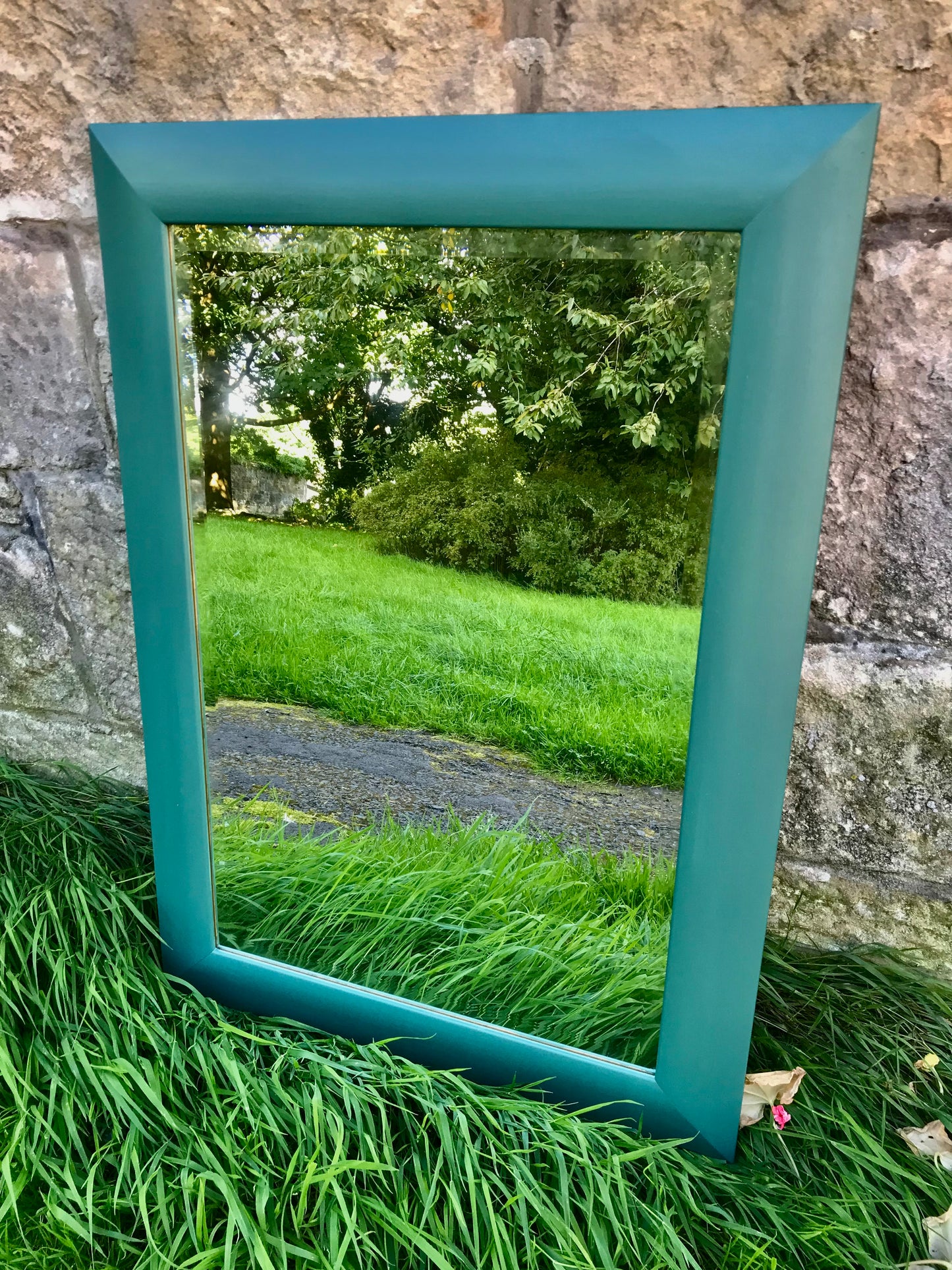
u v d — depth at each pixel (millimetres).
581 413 1409
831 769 1031
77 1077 923
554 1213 820
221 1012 1082
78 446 1199
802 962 1097
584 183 724
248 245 948
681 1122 969
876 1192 863
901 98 782
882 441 898
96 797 1349
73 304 1121
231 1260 766
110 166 841
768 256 694
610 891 1276
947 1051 1005
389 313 1093
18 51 1010
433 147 750
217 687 1596
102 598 1279
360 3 876
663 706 1542
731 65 805
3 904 1106
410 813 1505
